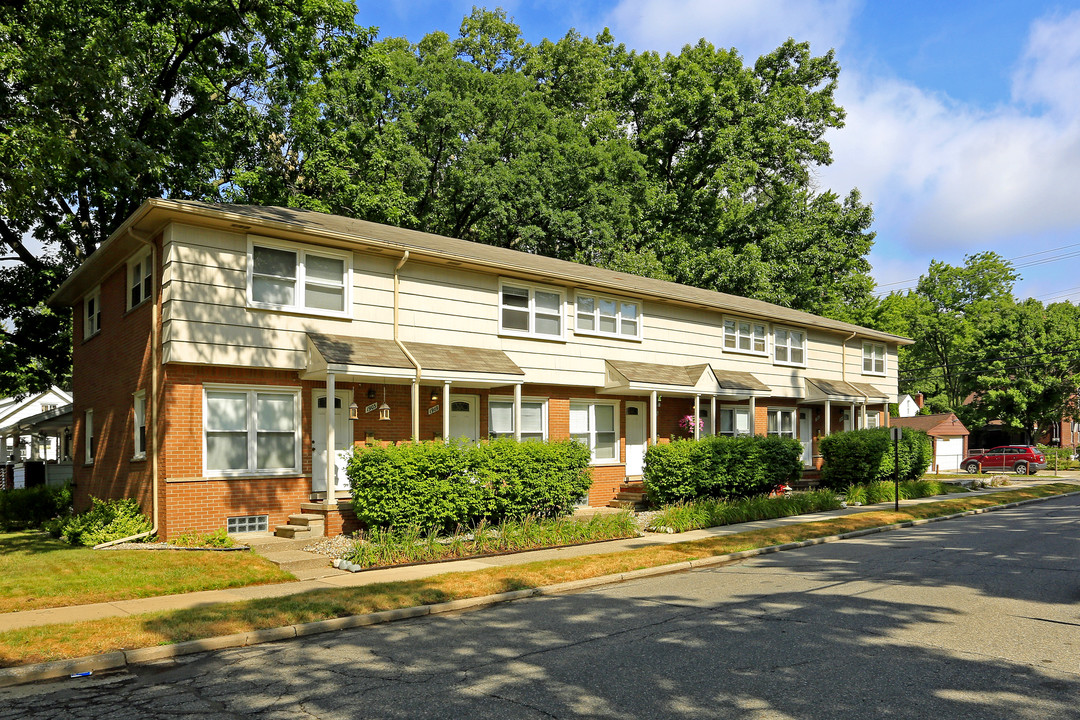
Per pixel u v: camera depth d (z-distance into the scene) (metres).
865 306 53.41
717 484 20.22
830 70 47.88
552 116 38.34
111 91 14.77
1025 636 7.71
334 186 26.62
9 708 5.92
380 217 28.41
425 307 17.16
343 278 15.92
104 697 6.18
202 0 19.05
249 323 14.40
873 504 23.14
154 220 13.73
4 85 13.35
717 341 24.97
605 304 21.52
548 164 35.81
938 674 6.42
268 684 6.45
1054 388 52.31
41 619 8.50
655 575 12.28
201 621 8.29
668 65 46.22
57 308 22.78
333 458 14.27
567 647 7.52
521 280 19.25
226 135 23.89
